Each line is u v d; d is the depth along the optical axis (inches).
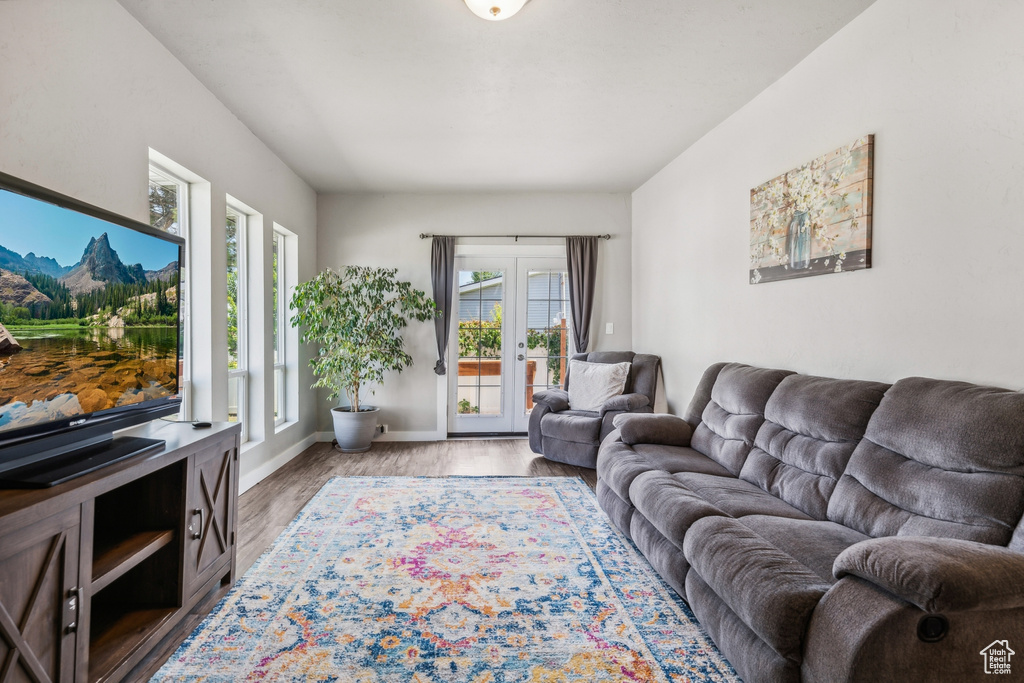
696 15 92.0
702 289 151.6
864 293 91.5
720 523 74.1
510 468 167.3
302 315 177.5
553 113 133.7
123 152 89.4
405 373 207.3
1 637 46.7
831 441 84.6
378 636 74.3
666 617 80.4
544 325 216.8
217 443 83.8
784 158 114.0
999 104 68.5
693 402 132.6
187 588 75.2
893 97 85.2
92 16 81.6
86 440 69.7
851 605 50.7
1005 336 68.1
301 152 160.4
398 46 101.3
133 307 76.9
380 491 140.7
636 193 205.6
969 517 58.7
